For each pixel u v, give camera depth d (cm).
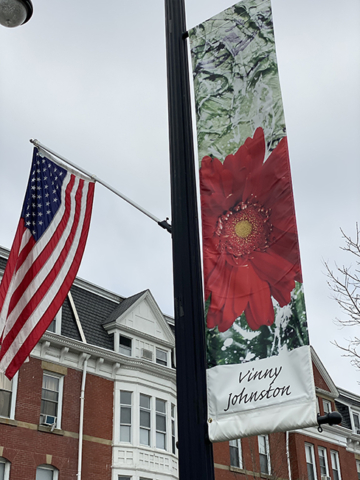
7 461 2220
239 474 3161
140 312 3067
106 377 2714
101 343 2806
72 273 1074
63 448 2394
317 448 3697
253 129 693
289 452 3338
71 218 1125
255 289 611
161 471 2686
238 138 698
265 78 714
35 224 1086
